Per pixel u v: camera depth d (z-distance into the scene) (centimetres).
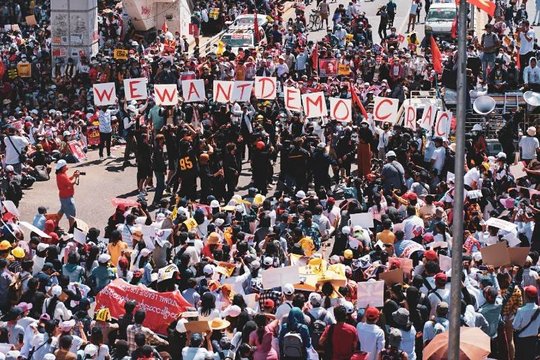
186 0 6800
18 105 5406
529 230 3055
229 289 2517
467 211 3100
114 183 4144
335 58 5422
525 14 6606
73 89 5425
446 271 2573
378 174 3719
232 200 3278
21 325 2356
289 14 7319
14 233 2959
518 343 2453
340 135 3978
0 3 6844
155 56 5572
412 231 2883
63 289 2520
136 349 2198
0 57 5691
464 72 2094
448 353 2042
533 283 2569
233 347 2300
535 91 4475
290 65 5475
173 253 2897
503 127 4197
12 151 3972
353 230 2905
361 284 2353
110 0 6906
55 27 5747
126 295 2452
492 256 2542
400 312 2238
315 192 3681
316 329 2302
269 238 2759
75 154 4434
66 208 3422
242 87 4309
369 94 4975
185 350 2203
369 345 2236
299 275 2516
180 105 4409
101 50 5694
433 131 3834
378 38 6681
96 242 2933
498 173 3531
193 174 3700
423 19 6988
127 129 4334
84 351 2244
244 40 6322
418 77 5228
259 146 3791
